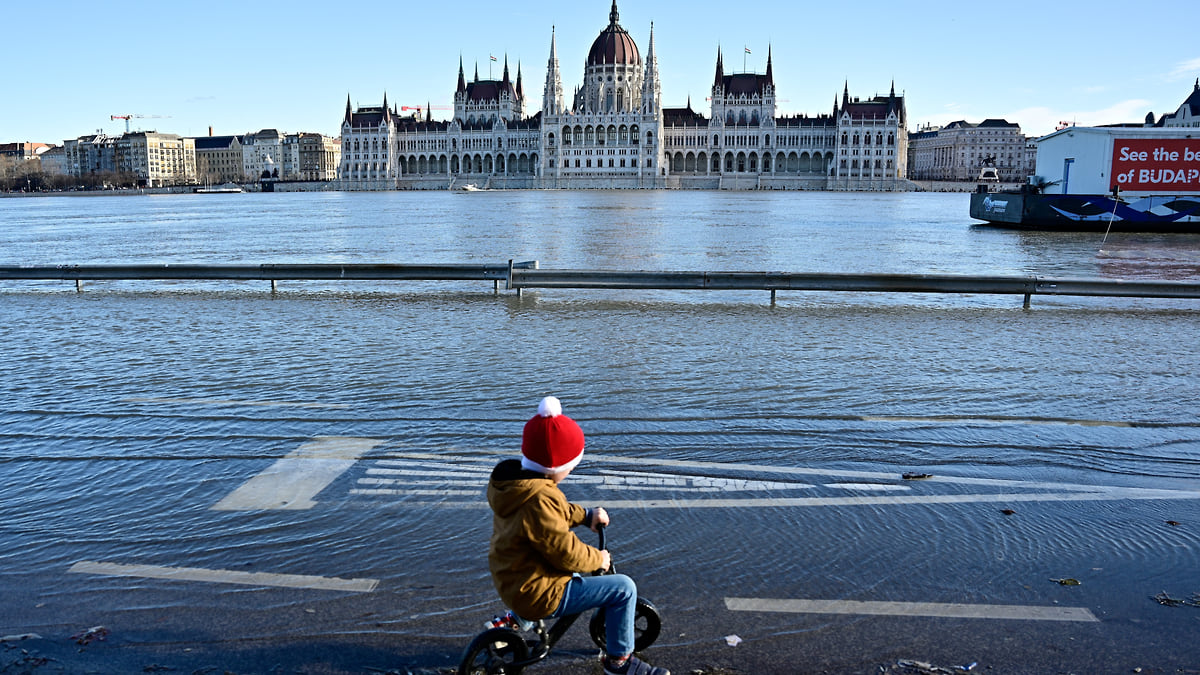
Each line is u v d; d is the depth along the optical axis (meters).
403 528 8.10
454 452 10.22
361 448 10.38
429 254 37.47
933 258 36.03
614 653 5.50
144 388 13.28
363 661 5.95
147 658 6.00
